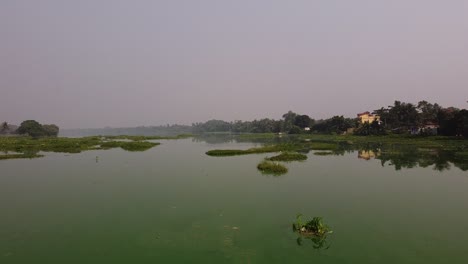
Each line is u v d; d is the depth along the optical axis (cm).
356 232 1584
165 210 1966
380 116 10875
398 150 5753
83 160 4525
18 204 2127
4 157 4838
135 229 1638
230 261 1274
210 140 11269
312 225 1598
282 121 17538
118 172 3431
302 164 4025
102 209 1997
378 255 1325
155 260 1287
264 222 1730
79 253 1358
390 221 1750
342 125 12769
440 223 1717
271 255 1327
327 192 2442
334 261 1271
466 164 3903
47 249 1402
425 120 10212
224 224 1703
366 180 2930
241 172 3419
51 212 1942
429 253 1341
